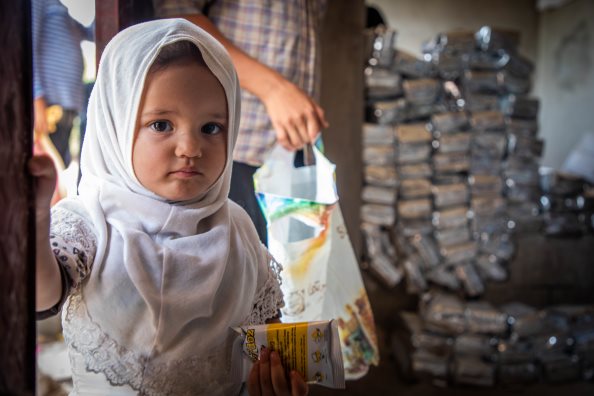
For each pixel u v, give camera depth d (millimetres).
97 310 933
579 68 4715
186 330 976
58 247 886
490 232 3621
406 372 3137
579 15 4672
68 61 2289
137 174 979
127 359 938
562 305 3660
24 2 580
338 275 1454
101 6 1209
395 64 3512
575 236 3711
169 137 968
